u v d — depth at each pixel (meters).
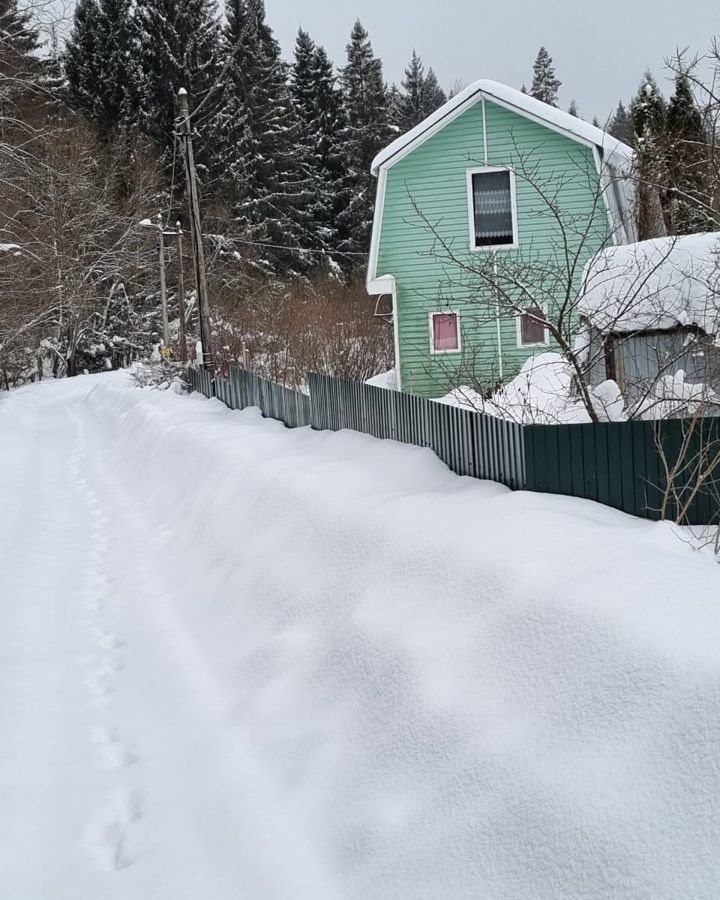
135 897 3.82
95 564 9.65
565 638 4.16
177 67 55.53
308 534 7.23
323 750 4.67
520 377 12.95
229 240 49.19
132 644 6.96
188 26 56.59
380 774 4.24
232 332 26.36
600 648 3.96
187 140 23.31
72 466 18.47
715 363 8.00
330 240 57.31
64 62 58.34
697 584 4.25
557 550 5.11
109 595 8.41
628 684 3.68
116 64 58.41
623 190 19.06
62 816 4.48
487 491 6.94
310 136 61.94
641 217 13.80
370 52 62.88
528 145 19.03
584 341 10.84
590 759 3.49
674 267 10.71
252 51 56.78
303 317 24.11
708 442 6.46
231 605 7.18
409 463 8.34
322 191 59.38
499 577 4.99
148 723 5.52
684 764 3.22
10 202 26.84
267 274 50.81
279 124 56.09
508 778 3.67
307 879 3.82
